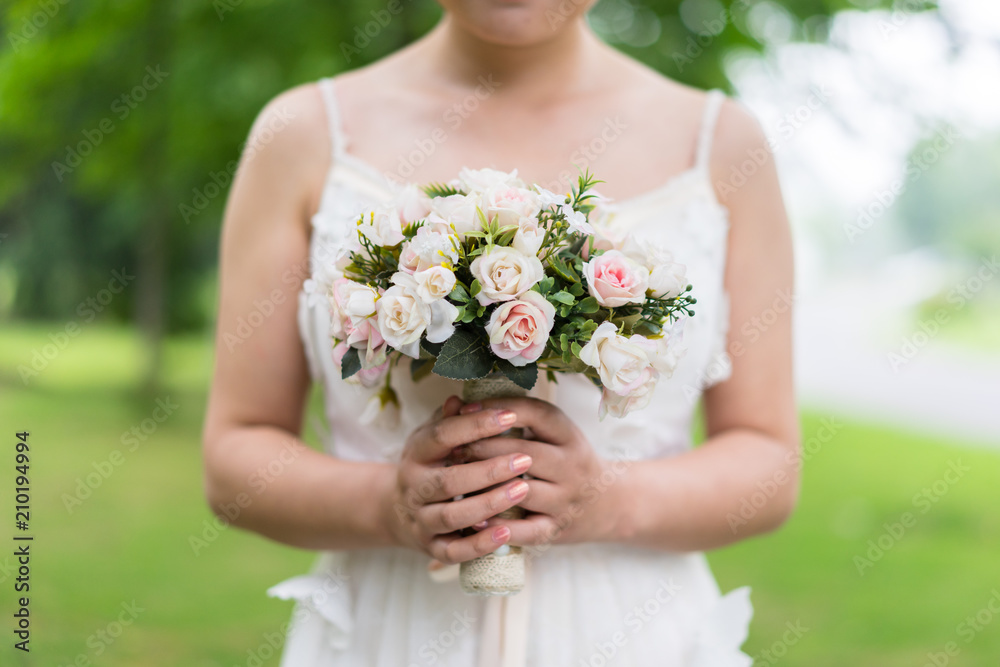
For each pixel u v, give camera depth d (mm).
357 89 1647
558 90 1614
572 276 1248
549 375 1351
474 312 1222
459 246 1212
